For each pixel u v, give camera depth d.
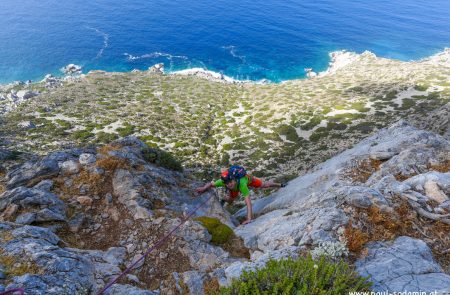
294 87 92.94
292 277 5.56
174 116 70.69
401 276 6.25
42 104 75.62
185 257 8.32
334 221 7.73
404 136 13.62
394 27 185.38
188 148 54.47
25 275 6.13
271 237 8.59
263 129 61.31
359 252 7.09
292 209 10.05
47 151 50.25
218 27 171.12
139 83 98.88
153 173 11.26
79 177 10.16
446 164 10.64
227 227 9.58
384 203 8.19
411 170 10.62
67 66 127.50
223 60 136.50
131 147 13.05
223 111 74.81
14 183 9.93
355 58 126.62
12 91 92.31
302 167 44.66
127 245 8.44
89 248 8.27
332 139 54.06
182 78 109.31
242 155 51.25
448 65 103.62
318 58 142.25
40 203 8.85
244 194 11.54
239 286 5.76
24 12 181.75
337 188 9.88
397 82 80.06
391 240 7.43
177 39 154.50
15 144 52.97
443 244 7.49
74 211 9.12
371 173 12.05
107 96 83.69
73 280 6.48
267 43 153.50
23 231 7.53
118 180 10.22
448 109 36.41
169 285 7.55
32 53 135.50
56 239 7.87
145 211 9.31
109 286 6.73
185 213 9.95
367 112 63.72
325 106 69.25
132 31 162.25
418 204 8.24
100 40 150.25
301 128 60.06
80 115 68.75
